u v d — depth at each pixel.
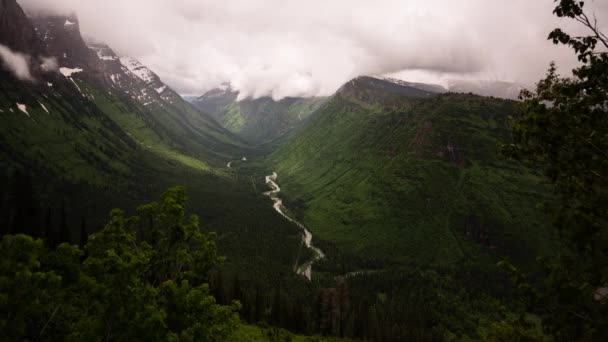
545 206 17.12
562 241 17.11
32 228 101.12
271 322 117.75
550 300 16.28
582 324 15.01
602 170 15.55
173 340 23.33
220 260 31.69
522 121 17.92
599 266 14.83
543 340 17.22
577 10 14.83
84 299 23.84
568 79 16.86
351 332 130.50
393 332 137.12
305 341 99.75
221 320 27.39
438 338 153.25
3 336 19.72
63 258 23.91
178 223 30.30
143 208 29.58
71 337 22.55
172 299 26.30
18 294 19.89
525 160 18.45
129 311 22.66
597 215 15.45
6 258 19.83
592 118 15.85
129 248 26.86
